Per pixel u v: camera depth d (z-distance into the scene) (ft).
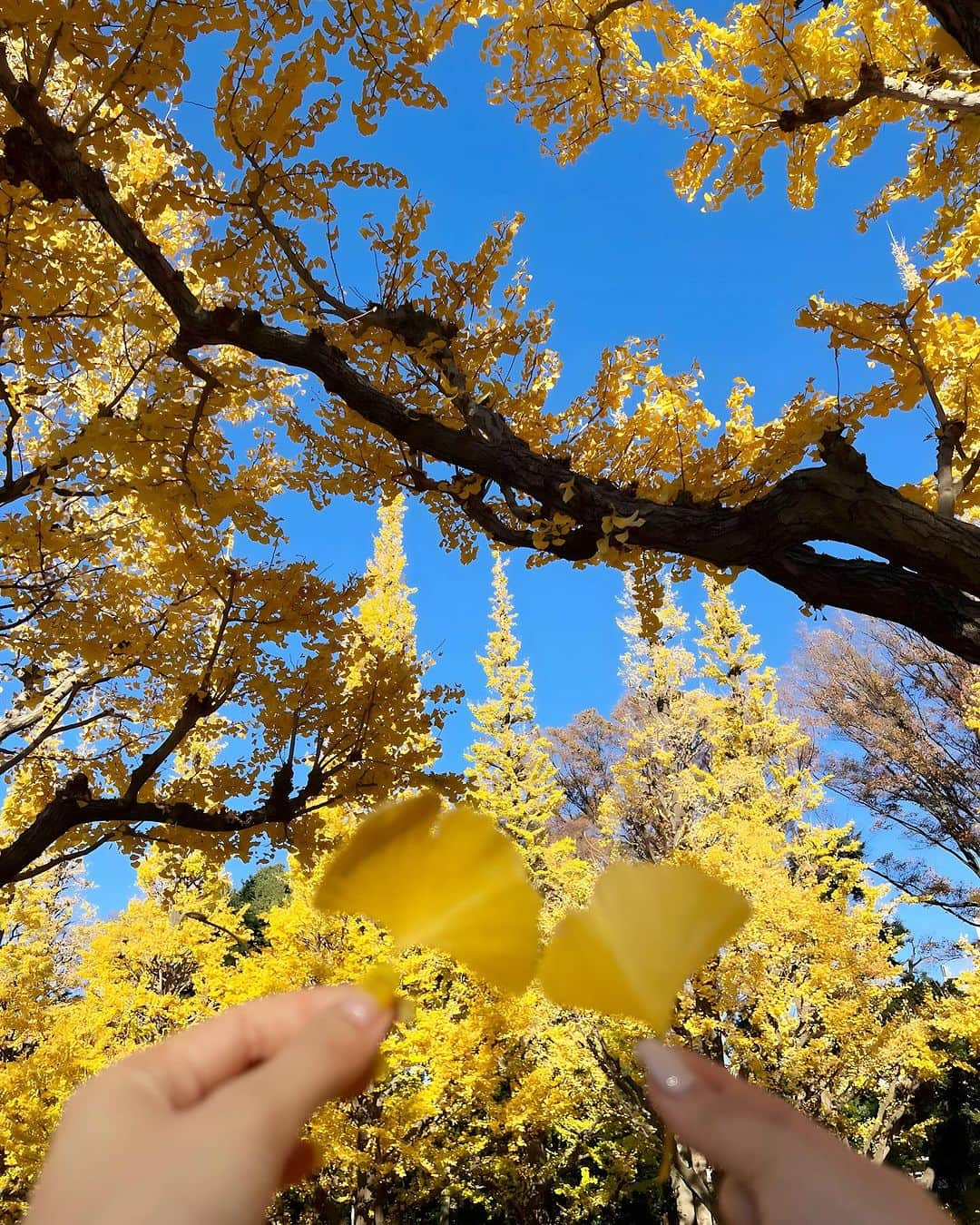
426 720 13.23
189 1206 1.37
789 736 46.88
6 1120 24.77
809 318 12.14
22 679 12.87
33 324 10.20
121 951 31.60
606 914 0.89
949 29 6.70
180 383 9.92
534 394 14.92
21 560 10.69
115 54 8.78
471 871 0.87
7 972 29.01
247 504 10.55
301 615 12.10
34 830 11.13
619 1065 29.96
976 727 36.27
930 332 11.82
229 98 9.32
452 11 15.02
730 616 52.13
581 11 15.10
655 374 14.25
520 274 14.55
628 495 10.46
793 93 15.11
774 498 8.16
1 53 8.50
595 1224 39.47
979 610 7.63
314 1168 1.51
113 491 10.00
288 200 10.27
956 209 13.58
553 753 65.36
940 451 9.51
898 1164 36.14
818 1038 27.84
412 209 12.64
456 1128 33.58
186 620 13.10
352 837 0.86
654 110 16.93
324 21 8.82
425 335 13.26
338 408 13.71
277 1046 1.91
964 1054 39.81
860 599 8.15
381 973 1.65
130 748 14.67
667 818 40.93
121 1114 1.55
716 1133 1.40
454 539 15.20
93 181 9.02
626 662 58.39
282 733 12.55
